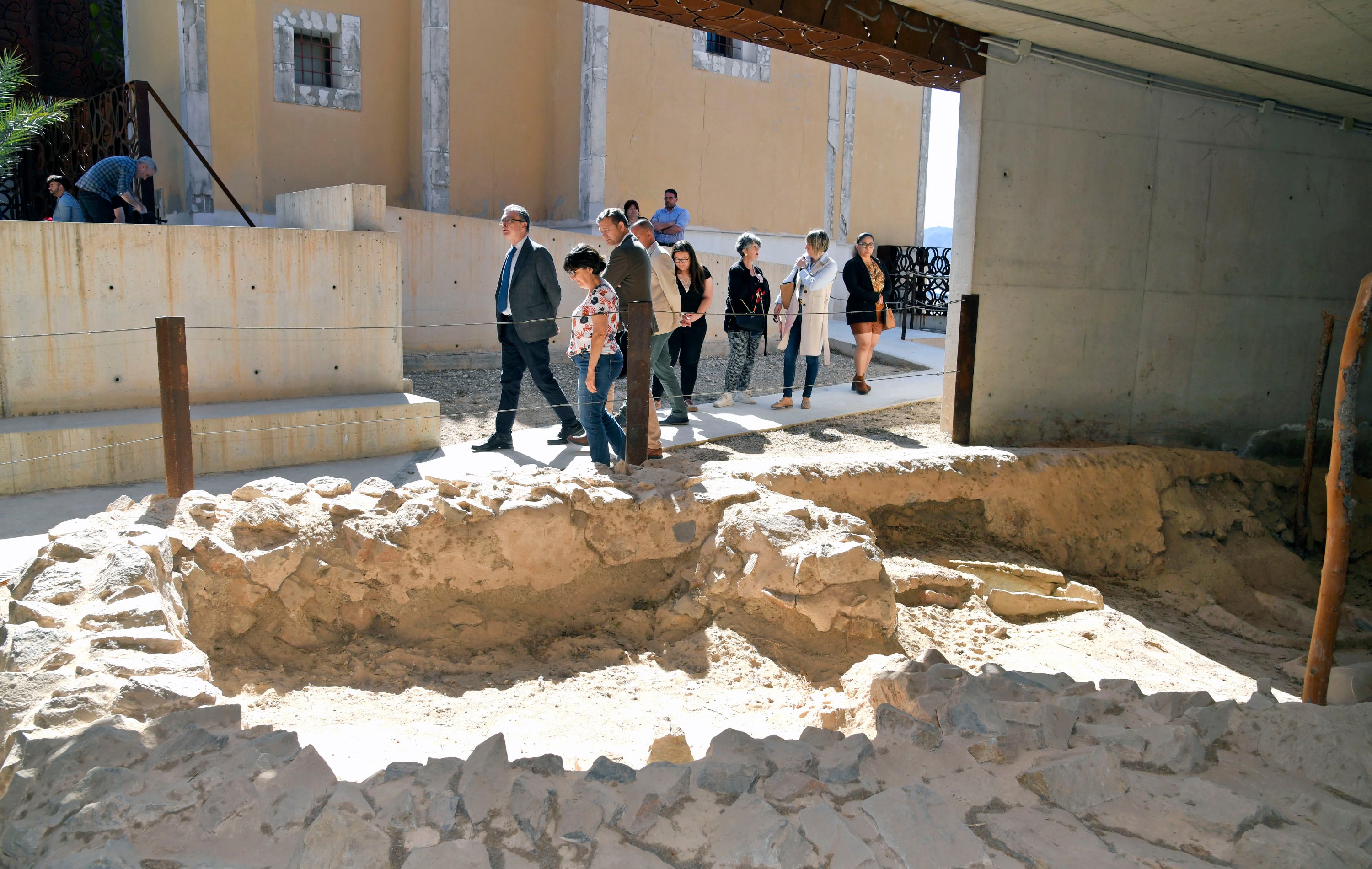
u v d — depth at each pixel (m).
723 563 4.98
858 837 2.23
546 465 6.43
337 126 12.13
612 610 5.04
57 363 6.38
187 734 2.61
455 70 12.40
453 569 4.70
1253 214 8.91
